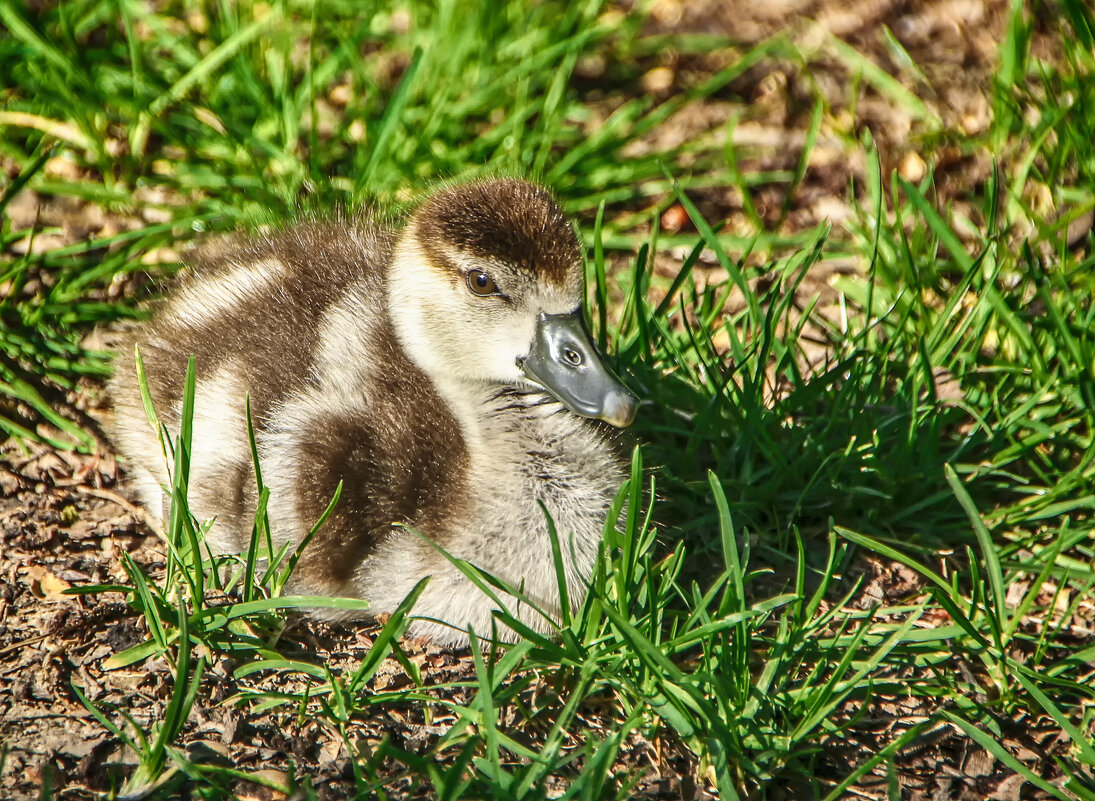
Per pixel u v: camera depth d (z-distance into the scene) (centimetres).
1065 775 737
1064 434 975
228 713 721
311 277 931
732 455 954
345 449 823
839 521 928
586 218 1211
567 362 822
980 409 1000
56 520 886
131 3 1262
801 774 716
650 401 983
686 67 1453
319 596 816
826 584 759
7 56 1214
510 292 830
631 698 734
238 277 945
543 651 728
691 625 765
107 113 1211
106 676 746
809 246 1108
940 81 1402
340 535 808
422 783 676
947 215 1204
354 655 785
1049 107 1184
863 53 1459
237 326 901
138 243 1081
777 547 911
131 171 1179
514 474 833
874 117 1365
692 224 1227
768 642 792
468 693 757
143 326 965
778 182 1282
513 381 862
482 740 697
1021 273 1105
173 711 664
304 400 855
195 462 870
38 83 1192
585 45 1422
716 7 1550
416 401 865
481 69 1288
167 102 1203
